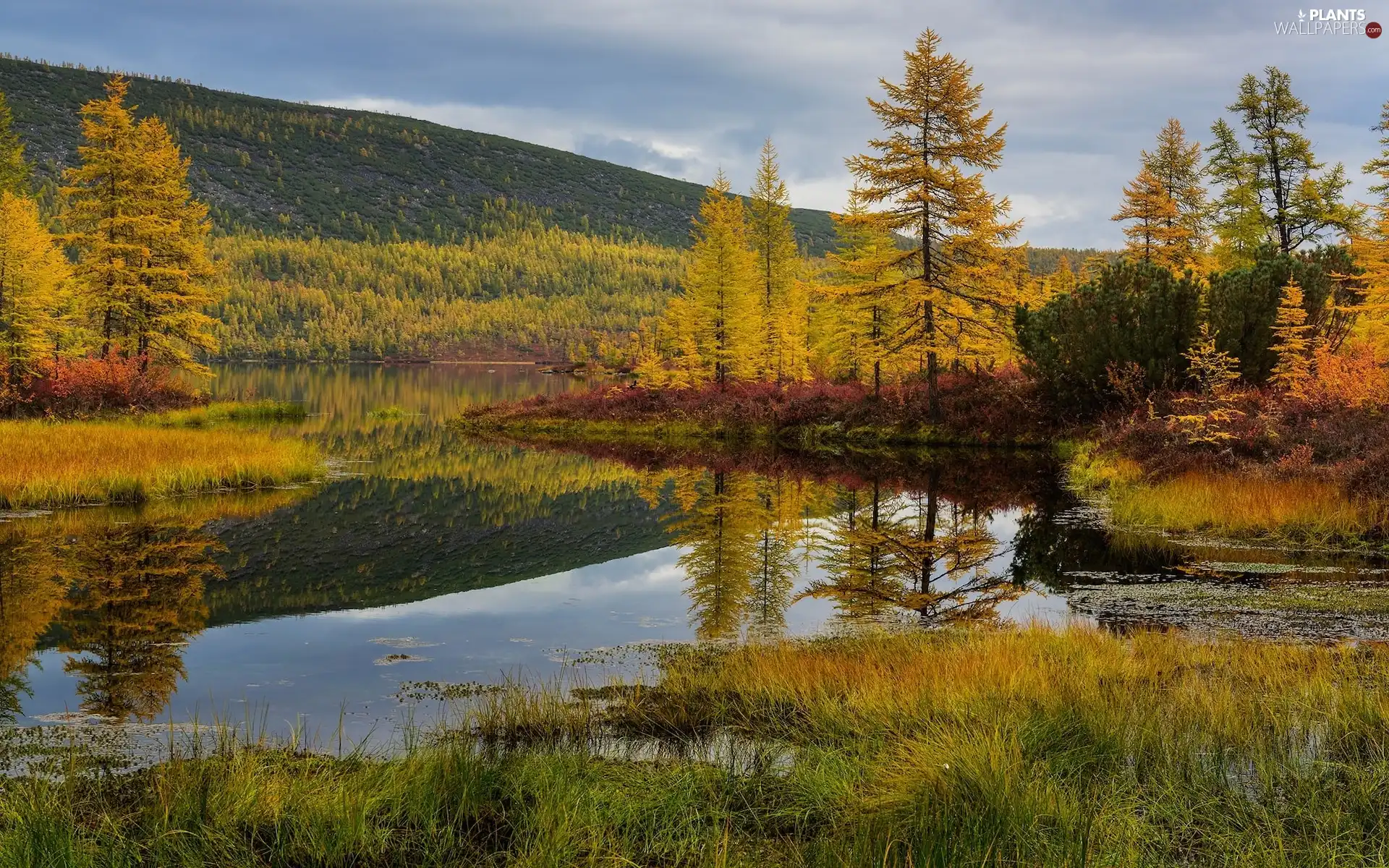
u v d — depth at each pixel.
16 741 6.14
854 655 8.08
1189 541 14.02
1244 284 21.95
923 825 4.17
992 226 28.83
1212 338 21.27
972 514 17.78
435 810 4.76
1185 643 8.02
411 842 4.56
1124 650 7.79
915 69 28.73
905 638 8.74
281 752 5.84
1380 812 4.37
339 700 7.21
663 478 24.53
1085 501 19.02
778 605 11.05
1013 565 12.90
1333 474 14.97
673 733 6.22
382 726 6.52
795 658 7.83
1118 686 6.46
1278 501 14.37
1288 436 17.31
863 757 5.35
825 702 6.45
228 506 18.11
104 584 11.66
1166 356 23.56
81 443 21.64
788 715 6.54
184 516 16.78
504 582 12.67
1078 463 23.00
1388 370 18.47
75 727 6.49
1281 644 8.11
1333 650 7.89
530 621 10.25
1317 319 21.70
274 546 14.62
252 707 7.03
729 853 4.29
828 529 16.70
